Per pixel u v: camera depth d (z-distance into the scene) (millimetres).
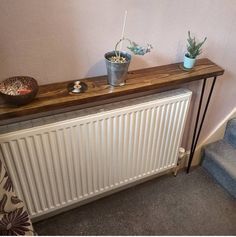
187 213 1658
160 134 1515
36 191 1340
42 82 1171
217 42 1478
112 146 1395
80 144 1285
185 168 1990
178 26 1305
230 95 1801
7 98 987
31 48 1061
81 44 1145
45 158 1239
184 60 1363
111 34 1180
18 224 1049
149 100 1354
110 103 1323
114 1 1096
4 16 954
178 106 1443
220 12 1363
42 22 1021
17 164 1187
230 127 1929
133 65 1325
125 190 1803
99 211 1659
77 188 1459
